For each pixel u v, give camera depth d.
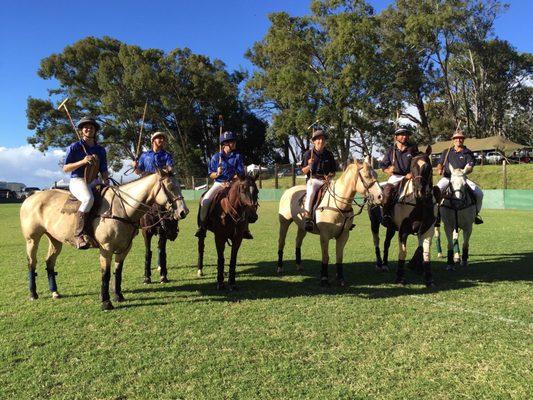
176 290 6.98
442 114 52.00
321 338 4.83
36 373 4.07
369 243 11.74
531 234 12.60
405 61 42.75
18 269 8.76
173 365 4.21
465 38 43.59
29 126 50.75
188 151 49.41
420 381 3.85
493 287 6.87
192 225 17.48
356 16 38.25
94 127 6.30
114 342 4.79
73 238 6.04
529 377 3.89
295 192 8.19
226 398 3.62
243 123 52.09
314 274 8.14
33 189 57.50
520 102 52.28
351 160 7.39
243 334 4.98
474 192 8.49
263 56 49.72
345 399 3.58
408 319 5.41
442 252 10.36
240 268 8.80
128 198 5.94
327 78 39.25
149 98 45.84
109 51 48.16
